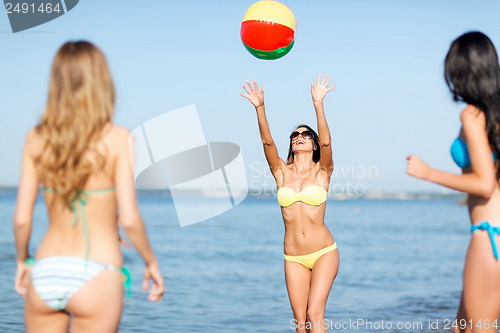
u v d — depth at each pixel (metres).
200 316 13.92
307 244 9.41
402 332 12.22
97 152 5.09
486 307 5.77
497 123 5.62
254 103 9.59
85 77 5.15
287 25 9.66
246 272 23.23
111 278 5.11
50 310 5.08
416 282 20.67
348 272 23.56
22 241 5.34
